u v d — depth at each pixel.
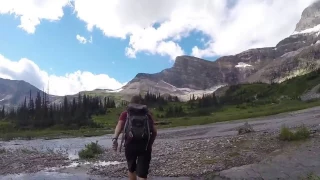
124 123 7.52
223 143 16.17
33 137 65.62
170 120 103.38
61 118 127.25
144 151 7.39
